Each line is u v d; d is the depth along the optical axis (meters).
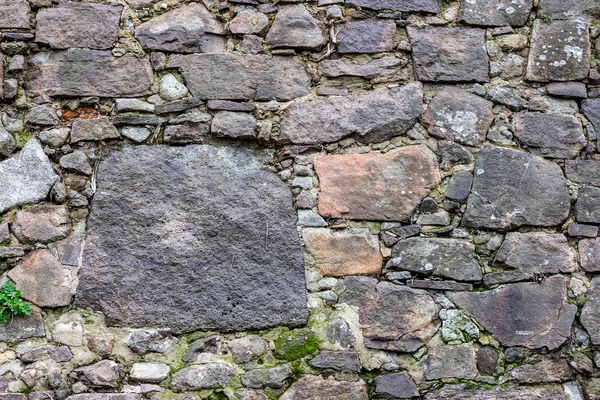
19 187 2.53
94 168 2.59
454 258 2.62
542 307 2.60
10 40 2.63
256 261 2.55
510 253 2.65
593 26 2.86
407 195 2.66
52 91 2.62
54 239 2.51
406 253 2.62
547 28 2.85
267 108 2.70
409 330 2.55
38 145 2.58
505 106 2.79
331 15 2.80
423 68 2.78
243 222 2.58
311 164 2.68
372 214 2.63
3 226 2.50
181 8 2.76
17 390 2.37
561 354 2.57
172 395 2.42
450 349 2.54
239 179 2.63
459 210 2.68
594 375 2.56
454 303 2.59
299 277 2.56
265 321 2.50
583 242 2.68
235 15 2.78
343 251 2.60
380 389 2.49
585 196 2.72
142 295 2.48
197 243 2.54
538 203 2.69
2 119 2.59
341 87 2.76
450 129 2.74
